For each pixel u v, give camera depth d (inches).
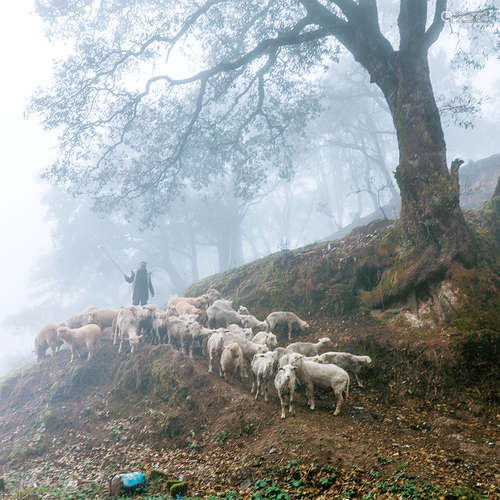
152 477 269.9
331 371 302.7
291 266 562.3
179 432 326.3
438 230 411.2
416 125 455.8
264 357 326.0
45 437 388.8
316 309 485.1
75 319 549.3
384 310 430.6
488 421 272.1
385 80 498.3
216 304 481.4
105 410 404.8
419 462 222.2
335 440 251.0
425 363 336.8
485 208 490.9
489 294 365.7
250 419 301.0
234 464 259.0
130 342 454.0
